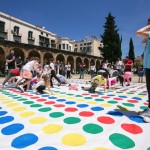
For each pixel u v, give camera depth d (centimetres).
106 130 288
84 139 257
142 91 768
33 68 754
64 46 5716
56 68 1825
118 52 4150
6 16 3847
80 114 368
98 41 6944
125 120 332
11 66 888
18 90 769
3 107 438
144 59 342
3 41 2845
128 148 236
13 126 305
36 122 322
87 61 4825
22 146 239
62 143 246
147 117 327
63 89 805
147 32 322
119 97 590
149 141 256
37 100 527
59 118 343
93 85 696
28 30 4403
